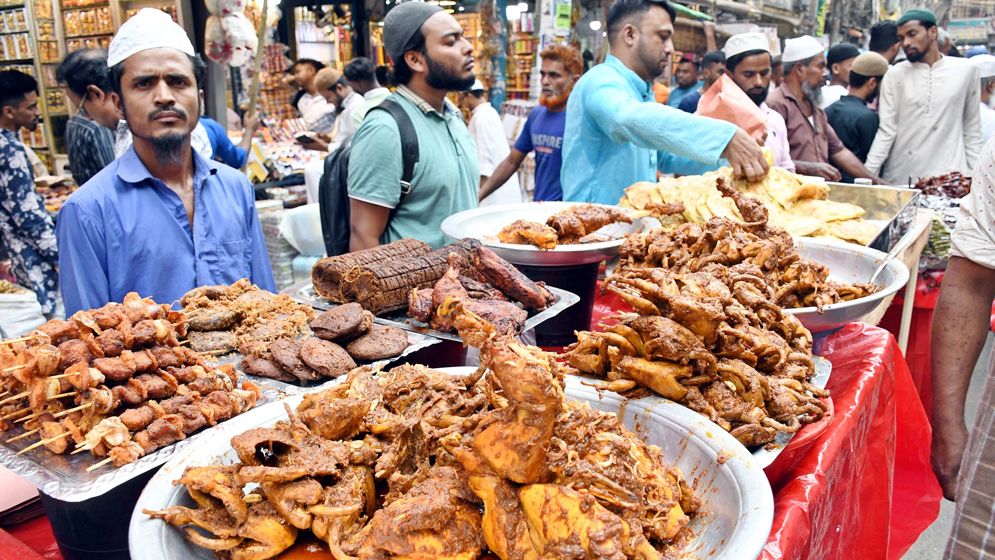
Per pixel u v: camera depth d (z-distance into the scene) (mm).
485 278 2289
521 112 7723
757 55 5125
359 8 8453
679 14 8484
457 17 8008
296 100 7934
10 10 6520
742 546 1037
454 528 1150
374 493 1303
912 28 6469
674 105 7738
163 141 2480
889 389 2307
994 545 1769
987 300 2410
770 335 1747
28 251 4137
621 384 1572
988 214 2277
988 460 1771
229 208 2824
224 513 1215
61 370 1588
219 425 1461
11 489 1667
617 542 1019
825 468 1594
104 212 2484
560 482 1111
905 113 6715
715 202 2873
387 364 1946
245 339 2041
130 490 1438
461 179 3488
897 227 3195
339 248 3549
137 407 1594
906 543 2824
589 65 7953
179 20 5254
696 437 1422
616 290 1593
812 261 2375
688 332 1521
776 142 5168
